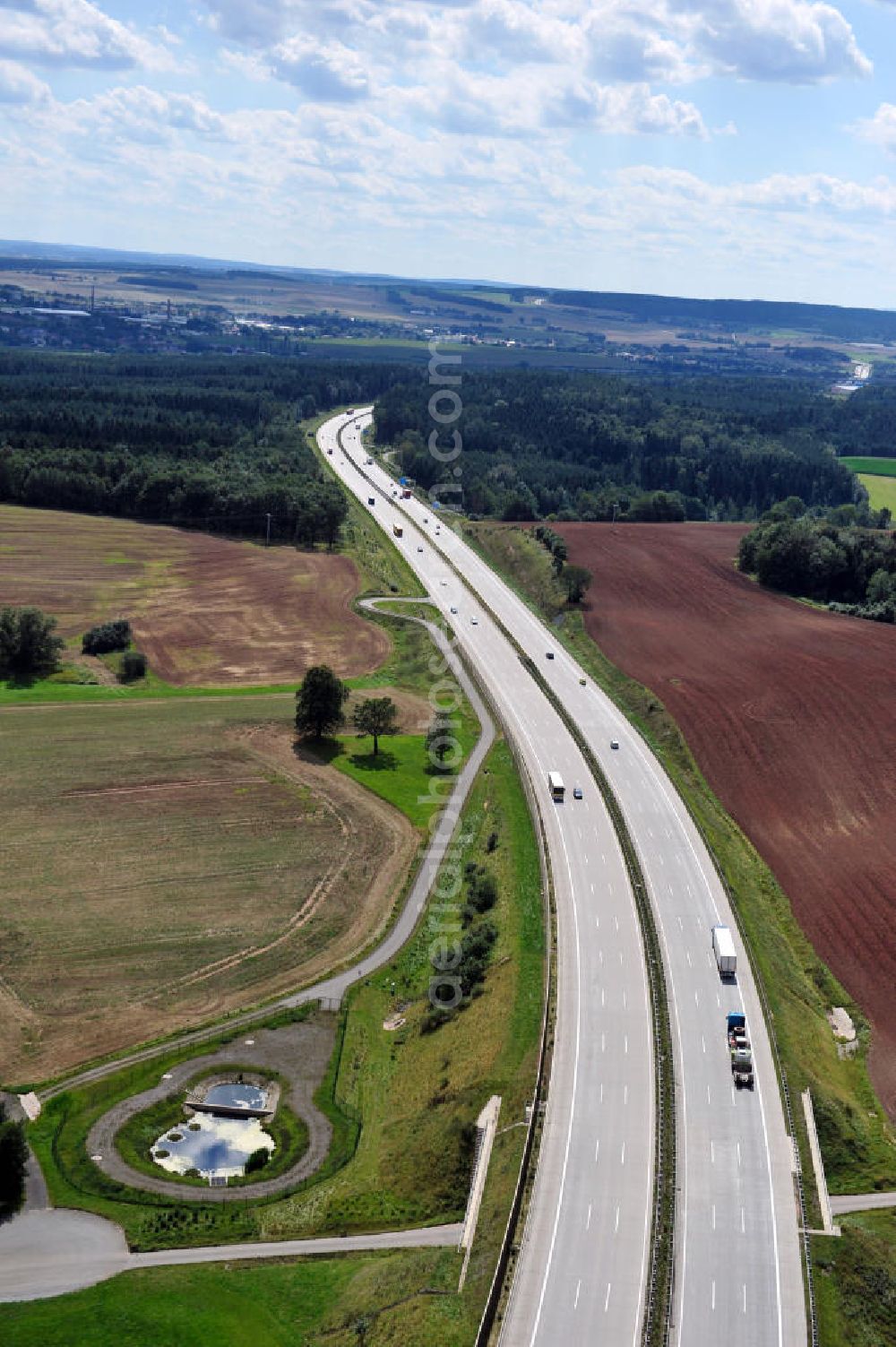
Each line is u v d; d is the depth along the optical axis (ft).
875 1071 330.13
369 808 466.70
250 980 364.58
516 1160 272.10
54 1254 264.31
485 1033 327.26
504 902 394.11
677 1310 232.12
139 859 420.36
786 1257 247.50
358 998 360.89
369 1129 311.88
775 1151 277.85
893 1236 261.65
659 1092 294.46
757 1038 318.04
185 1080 322.34
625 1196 261.24
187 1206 280.92
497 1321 229.25
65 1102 311.06
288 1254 266.57
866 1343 233.55
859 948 384.06
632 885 396.16
